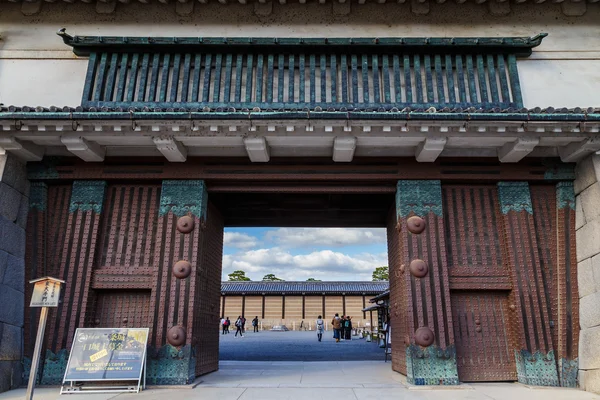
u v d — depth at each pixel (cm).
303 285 4338
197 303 802
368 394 671
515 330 768
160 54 901
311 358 1393
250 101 862
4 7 959
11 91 897
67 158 839
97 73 893
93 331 719
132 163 843
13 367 731
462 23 952
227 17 960
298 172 836
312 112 704
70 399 635
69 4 968
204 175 834
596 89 902
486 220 830
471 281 792
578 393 679
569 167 828
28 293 783
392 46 877
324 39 867
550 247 809
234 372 950
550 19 954
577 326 762
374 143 777
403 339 829
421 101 864
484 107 855
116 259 807
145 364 715
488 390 696
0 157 763
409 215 813
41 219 818
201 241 830
